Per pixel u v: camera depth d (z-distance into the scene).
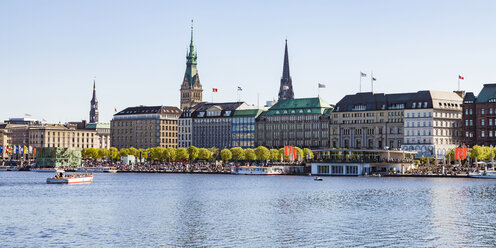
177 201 175.00
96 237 117.31
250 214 146.25
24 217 141.62
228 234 120.12
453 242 112.56
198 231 123.12
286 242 112.94
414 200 172.50
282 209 154.88
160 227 127.81
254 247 109.31
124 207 160.38
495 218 138.25
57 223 133.00
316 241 113.75
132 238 116.44
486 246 109.56
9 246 109.75
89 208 158.50
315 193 195.88
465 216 141.25
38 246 109.75
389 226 128.12
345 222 133.25
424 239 115.06
